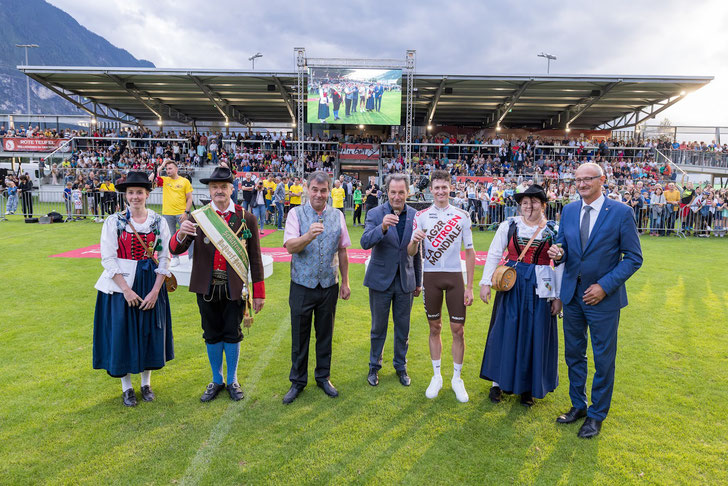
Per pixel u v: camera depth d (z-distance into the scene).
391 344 4.62
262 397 3.47
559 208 14.85
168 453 2.75
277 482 2.50
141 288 3.26
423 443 2.89
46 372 3.84
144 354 3.28
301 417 3.19
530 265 3.34
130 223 3.24
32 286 6.57
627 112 27.36
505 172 22.53
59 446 2.81
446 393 3.59
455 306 3.53
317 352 3.58
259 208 13.12
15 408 3.25
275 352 4.36
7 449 2.77
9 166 26.00
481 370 3.60
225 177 3.26
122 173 16.03
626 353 4.41
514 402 3.46
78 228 12.85
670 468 2.66
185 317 5.32
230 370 3.47
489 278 3.51
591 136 28.27
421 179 4.65
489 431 3.04
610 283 2.93
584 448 2.86
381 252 3.65
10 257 8.64
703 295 6.54
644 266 8.62
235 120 30.19
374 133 28.78
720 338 4.83
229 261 3.24
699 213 13.23
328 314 3.50
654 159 23.84
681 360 4.25
